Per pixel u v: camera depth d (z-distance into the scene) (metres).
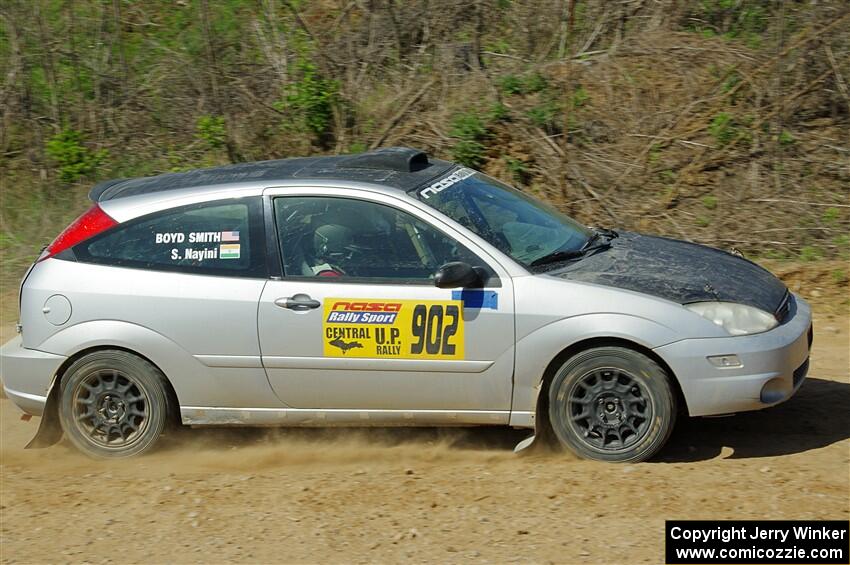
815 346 7.68
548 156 10.69
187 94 12.08
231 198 5.77
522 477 5.29
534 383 5.37
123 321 5.68
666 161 10.55
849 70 10.87
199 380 5.66
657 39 11.76
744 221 9.88
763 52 11.11
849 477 5.14
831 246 9.45
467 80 11.69
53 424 5.95
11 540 4.87
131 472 5.67
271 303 5.55
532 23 12.25
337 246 5.60
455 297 5.39
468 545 4.59
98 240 5.84
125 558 4.63
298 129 11.59
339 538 4.72
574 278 5.43
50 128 11.97
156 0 13.27
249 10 12.89
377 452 5.84
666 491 5.03
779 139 10.46
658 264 5.69
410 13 12.37
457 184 6.00
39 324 5.79
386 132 11.27
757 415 6.13
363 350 5.48
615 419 5.35
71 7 12.59
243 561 4.54
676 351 5.19
